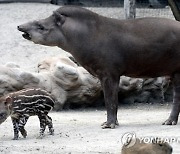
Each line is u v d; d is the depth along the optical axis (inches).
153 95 1359.5
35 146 822.5
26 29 1001.5
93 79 1258.0
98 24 1005.2
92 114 1194.0
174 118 1008.2
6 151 783.7
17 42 1724.9
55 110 1235.9
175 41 1007.6
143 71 1025.5
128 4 1667.1
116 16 1913.1
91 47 994.1
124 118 1114.1
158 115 1153.4
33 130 967.6
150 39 1002.7
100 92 1282.0
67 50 1015.0
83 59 1004.6
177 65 1018.1
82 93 1256.2
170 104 1347.2
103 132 929.5
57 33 1003.9
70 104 1268.5
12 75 1198.9
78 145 824.9
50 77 1238.9
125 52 1000.2
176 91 1022.4
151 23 1015.0
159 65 1017.5
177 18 1547.7
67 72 1224.2
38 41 1003.3
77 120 1085.8
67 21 1000.9
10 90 1195.3
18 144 840.3
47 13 1946.4
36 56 1625.2
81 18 1003.9
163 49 1005.2
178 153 741.3
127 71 1019.9
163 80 1339.8
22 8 2009.1
